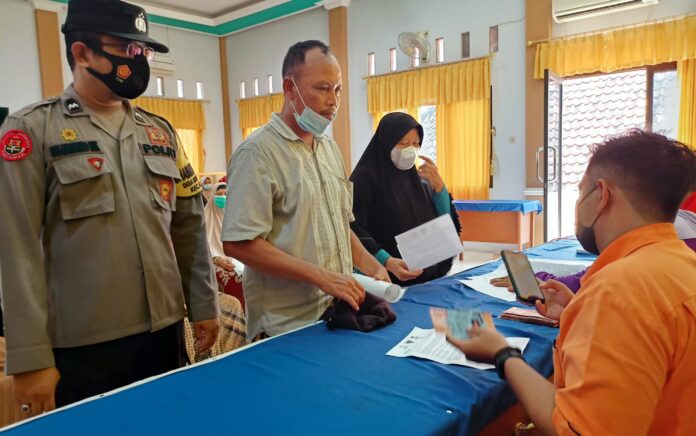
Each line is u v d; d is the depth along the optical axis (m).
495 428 0.91
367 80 7.04
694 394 0.62
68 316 1.18
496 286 1.62
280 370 0.97
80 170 1.18
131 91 1.26
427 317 1.32
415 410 0.79
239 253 1.29
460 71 6.18
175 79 8.68
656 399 0.61
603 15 5.27
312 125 1.41
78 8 1.19
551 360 1.07
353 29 7.29
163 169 1.36
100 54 1.20
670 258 0.67
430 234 1.60
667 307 0.62
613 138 0.77
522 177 5.95
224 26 8.92
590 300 0.67
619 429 0.58
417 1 6.59
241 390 0.89
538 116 5.69
